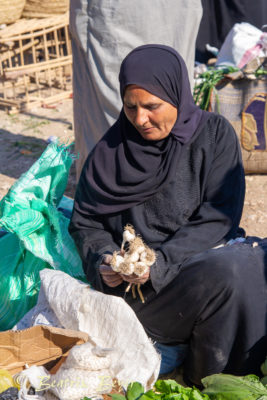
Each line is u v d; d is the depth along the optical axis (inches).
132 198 101.8
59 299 95.7
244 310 92.0
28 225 107.6
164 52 96.3
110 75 157.5
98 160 104.6
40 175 111.7
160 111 94.7
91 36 156.4
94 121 166.7
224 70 182.2
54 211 110.2
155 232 103.5
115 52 154.9
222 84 182.2
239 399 82.7
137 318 96.8
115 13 150.8
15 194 108.3
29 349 92.2
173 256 94.7
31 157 222.4
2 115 269.7
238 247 95.4
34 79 304.3
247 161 189.5
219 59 204.2
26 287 112.7
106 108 161.3
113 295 100.1
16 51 278.5
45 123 257.6
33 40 279.3
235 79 179.5
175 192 101.4
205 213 100.4
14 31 271.9
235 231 104.2
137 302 99.3
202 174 102.2
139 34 153.7
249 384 86.0
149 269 91.3
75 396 81.9
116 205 103.5
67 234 115.9
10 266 115.6
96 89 160.6
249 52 193.3
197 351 96.7
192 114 101.7
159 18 153.6
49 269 103.0
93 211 105.2
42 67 276.8
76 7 156.4
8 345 92.0
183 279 93.6
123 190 102.0
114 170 102.9
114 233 106.4
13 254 118.0
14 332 91.0
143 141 100.8
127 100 95.7
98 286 98.3
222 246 99.6
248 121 183.5
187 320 95.9
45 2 284.4
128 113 97.4
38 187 111.1
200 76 184.5
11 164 216.5
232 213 100.8
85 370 83.3
